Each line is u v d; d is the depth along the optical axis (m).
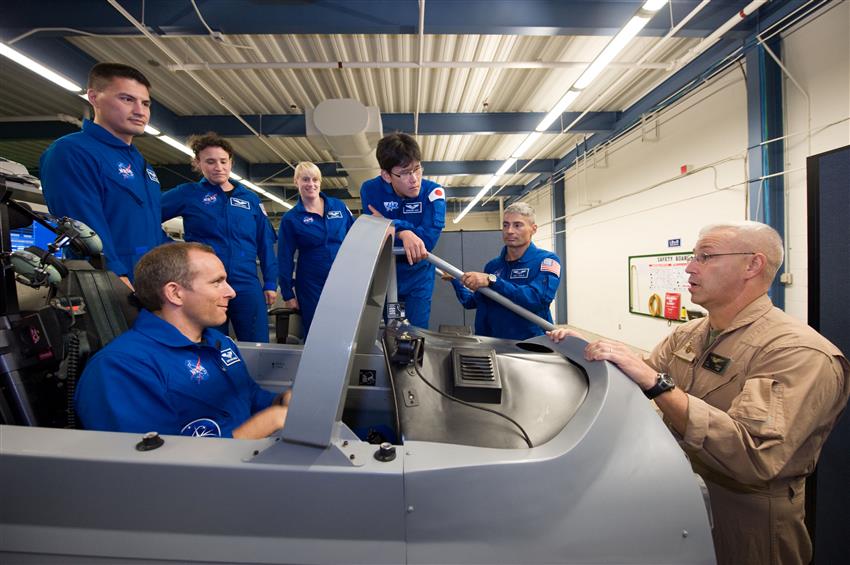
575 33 2.99
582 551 0.55
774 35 3.05
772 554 0.95
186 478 0.52
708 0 2.62
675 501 0.59
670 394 0.83
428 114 5.11
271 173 7.34
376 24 2.88
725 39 3.35
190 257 0.93
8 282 0.75
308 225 2.40
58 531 0.53
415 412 0.71
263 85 4.22
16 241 1.98
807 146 2.93
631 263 5.48
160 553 0.52
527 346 1.12
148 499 0.52
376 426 1.08
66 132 4.75
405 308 1.82
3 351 0.70
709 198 3.96
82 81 3.52
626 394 0.71
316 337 0.55
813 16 2.83
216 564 0.52
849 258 1.18
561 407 0.73
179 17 2.79
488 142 6.43
